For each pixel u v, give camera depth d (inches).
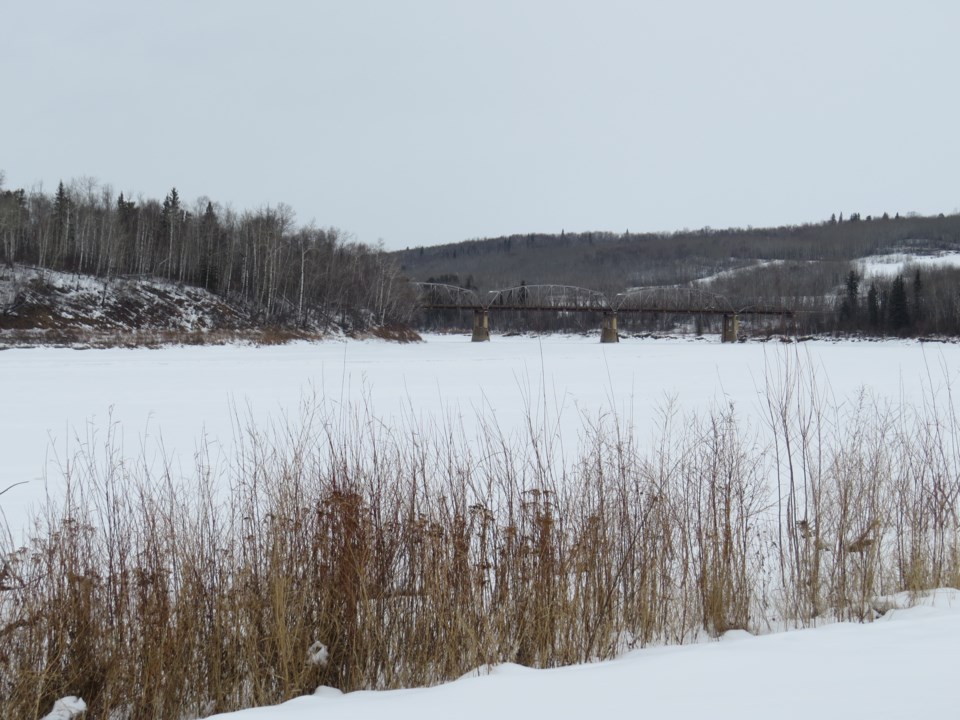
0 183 3090.6
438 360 1806.1
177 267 3176.7
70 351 1907.0
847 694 159.0
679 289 4458.7
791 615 275.3
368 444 392.2
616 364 1656.0
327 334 2984.7
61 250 2851.9
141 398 924.6
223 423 713.0
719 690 167.0
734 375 1326.3
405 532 252.5
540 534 255.4
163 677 217.9
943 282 4052.7
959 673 169.2
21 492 426.9
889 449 397.7
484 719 158.2
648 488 304.8
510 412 795.4
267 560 239.5
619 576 266.8
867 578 280.1
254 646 223.9
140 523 257.4
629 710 157.6
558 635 244.5
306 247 3307.1
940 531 308.0
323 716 170.6
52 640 216.1
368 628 230.8
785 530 342.6
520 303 4507.9
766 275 5403.5
